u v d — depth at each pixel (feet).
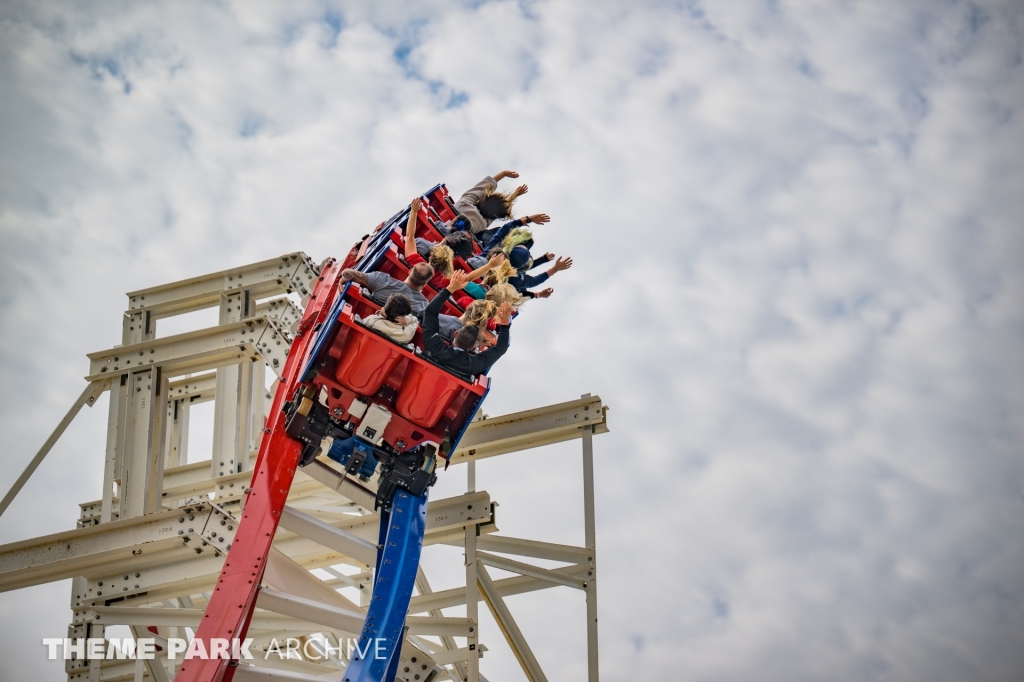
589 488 53.57
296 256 59.11
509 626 51.55
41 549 44.42
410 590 38.81
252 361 55.06
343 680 36.27
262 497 39.22
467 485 56.24
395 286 39.73
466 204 51.08
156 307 60.08
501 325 39.34
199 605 60.59
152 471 52.65
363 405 39.04
